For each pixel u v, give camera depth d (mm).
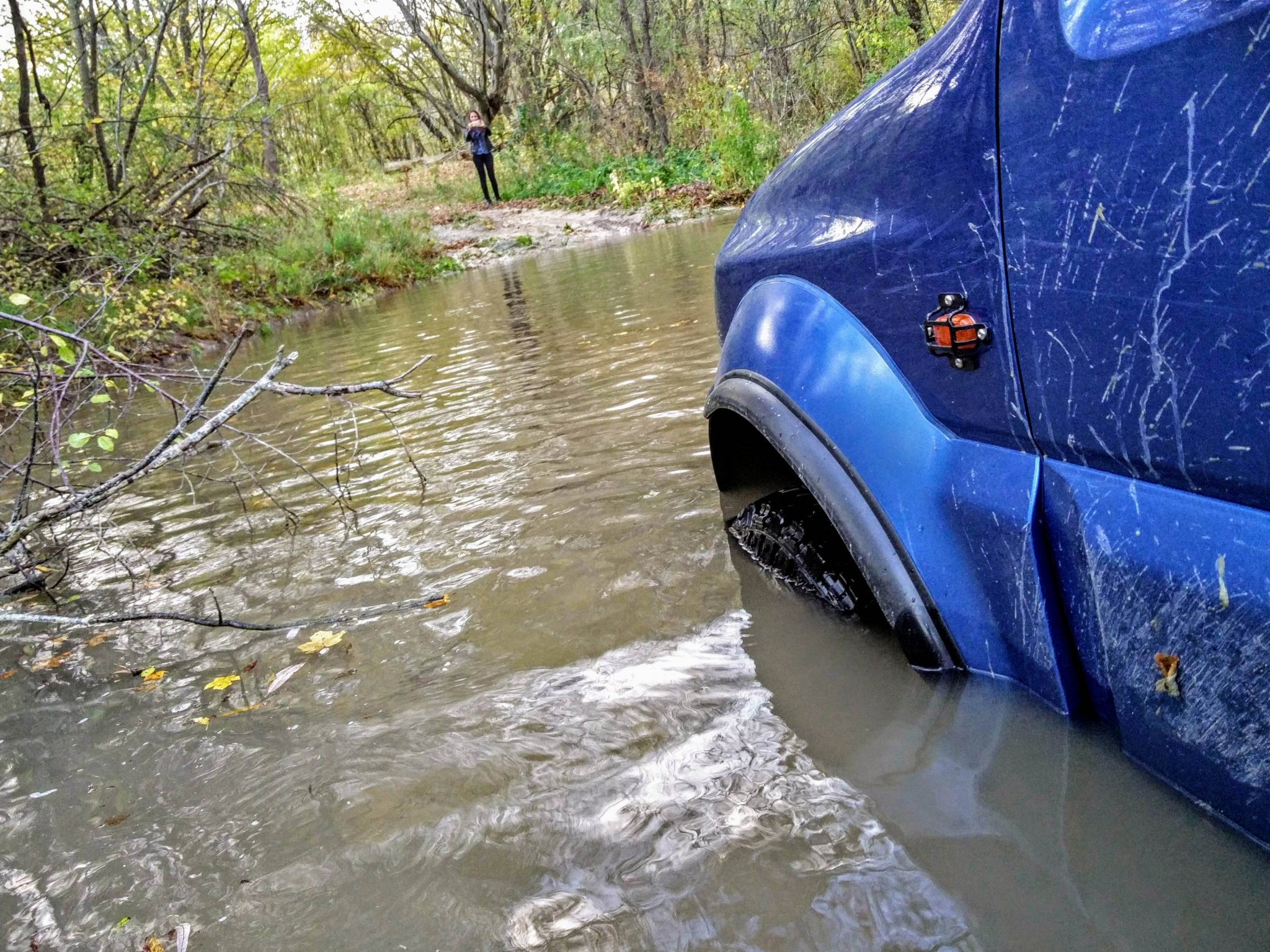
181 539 4055
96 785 2258
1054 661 1699
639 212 20062
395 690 2490
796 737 1987
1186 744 1422
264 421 6191
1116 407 1445
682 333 6652
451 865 1768
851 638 2322
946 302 1777
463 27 33656
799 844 1666
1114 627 1503
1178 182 1280
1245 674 1287
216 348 10469
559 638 2615
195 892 1812
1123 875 1439
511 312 9555
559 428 4766
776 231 2445
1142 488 1451
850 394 2082
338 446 4988
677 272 10367
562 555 3180
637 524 3330
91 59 13555
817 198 2250
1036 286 1552
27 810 2195
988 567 1794
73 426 6891
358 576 3316
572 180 25188
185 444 3506
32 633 3266
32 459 3924
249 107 15852
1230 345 1244
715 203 19734
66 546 3998
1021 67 1562
